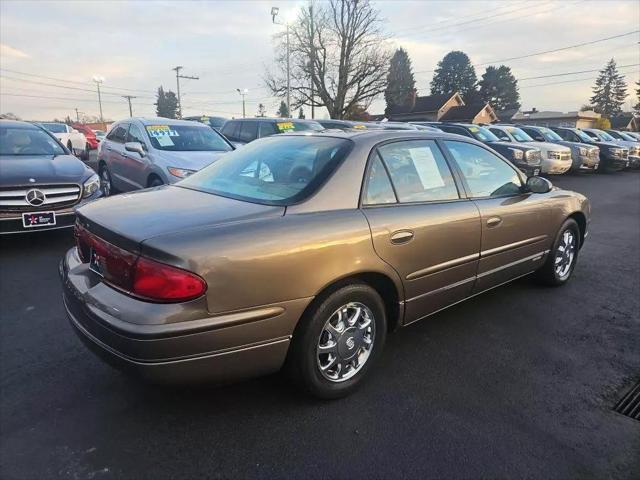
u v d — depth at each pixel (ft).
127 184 27.35
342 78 120.88
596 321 13.24
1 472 7.16
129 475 7.20
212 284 7.18
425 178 10.80
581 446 8.08
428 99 193.57
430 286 10.59
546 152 46.83
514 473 7.41
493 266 12.41
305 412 8.78
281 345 8.08
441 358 10.96
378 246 9.14
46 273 15.94
